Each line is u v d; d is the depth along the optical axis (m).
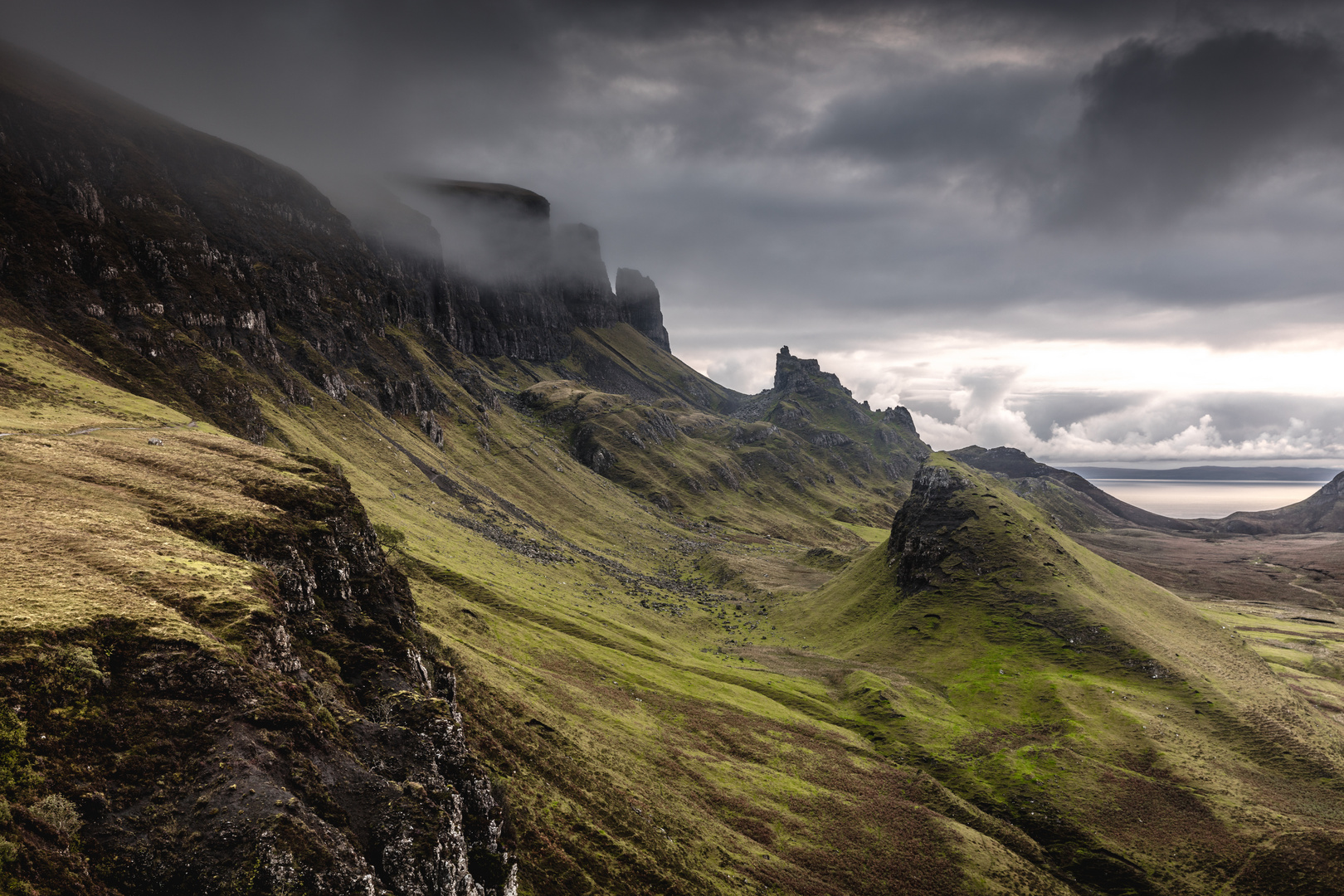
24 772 32.19
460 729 53.78
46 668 36.44
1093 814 144.12
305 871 33.94
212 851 33.25
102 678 38.25
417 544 190.38
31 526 52.53
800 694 191.38
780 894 94.00
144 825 33.41
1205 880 129.00
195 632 43.50
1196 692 187.25
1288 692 197.50
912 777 151.25
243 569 55.41
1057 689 192.38
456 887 42.22
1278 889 126.19
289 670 48.69
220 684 41.09
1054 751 165.25
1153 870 130.88
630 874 77.75
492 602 172.38
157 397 189.88
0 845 27.94
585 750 105.81
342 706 50.53
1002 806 147.00
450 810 45.56
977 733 175.38
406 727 51.50
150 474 73.69
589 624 192.62
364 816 41.03
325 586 66.62
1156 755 162.62
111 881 31.00
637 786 104.75
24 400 123.00
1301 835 135.50
